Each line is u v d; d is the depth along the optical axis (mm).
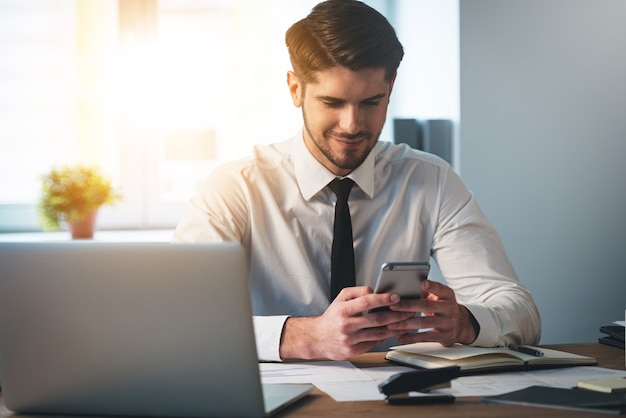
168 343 1193
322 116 1831
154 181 3557
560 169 3191
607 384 1355
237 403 1189
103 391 1234
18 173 3453
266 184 2059
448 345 1646
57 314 1227
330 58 1762
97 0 3439
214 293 1170
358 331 1538
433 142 3133
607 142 3223
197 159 3568
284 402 1262
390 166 2123
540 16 3135
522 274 3188
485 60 3092
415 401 1284
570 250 3223
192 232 1992
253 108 3545
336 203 2002
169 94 3521
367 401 1309
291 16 3504
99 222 3510
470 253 2043
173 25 3498
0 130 3424
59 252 1217
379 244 2072
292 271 2039
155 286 1188
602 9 3186
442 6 3174
